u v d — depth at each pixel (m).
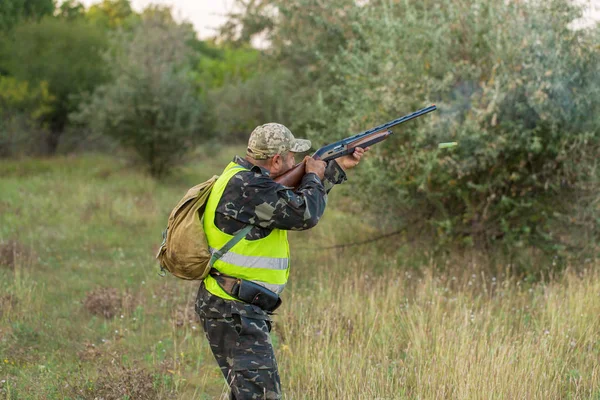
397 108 7.44
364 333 5.55
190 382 4.97
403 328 5.75
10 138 19.95
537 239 7.62
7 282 7.05
